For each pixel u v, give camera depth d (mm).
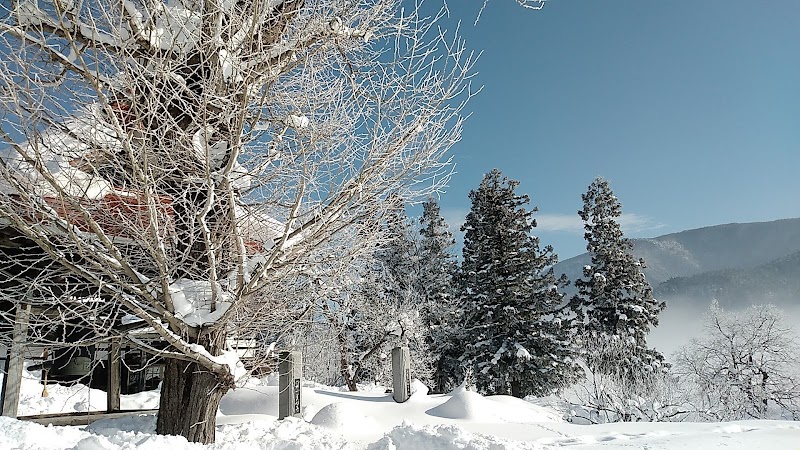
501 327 29812
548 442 8805
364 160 5699
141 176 4777
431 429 7715
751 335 22109
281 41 5664
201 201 5898
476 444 7102
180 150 5227
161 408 6133
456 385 30203
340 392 15227
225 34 5391
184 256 5586
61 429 5898
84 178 5203
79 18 4836
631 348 21344
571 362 28875
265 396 11828
